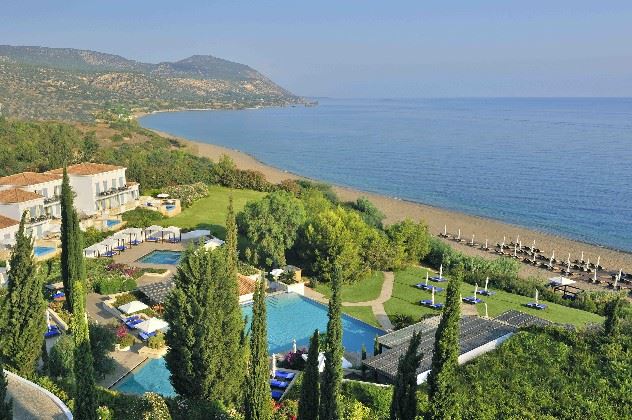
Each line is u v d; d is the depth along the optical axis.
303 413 21.12
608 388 27.36
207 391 24.42
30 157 95.69
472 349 30.77
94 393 21.00
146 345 37.84
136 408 23.56
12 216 61.44
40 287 29.02
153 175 94.00
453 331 18.73
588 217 94.12
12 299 28.05
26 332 28.22
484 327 34.69
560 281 57.00
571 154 169.12
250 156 170.88
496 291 55.72
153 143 148.38
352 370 33.47
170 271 55.06
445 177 133.12
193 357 24.14
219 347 24.36
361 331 43.91
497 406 26.00
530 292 55.12
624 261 72.12
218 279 24.75
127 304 43.25
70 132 121.56
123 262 58.16
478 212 98.62
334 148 192.12
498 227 88.31
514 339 32.09
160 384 33.16
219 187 104.25
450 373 18.94
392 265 59.69
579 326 44.25
